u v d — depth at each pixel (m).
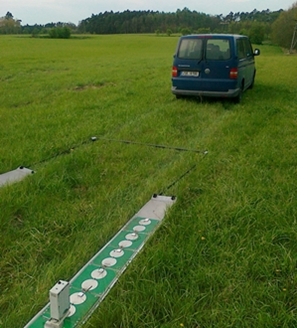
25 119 7.18
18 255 2.95
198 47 8.49
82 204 3.79
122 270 2.62
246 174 4.40
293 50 44.44
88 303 2.31
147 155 5.28
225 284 2.52
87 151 5.21
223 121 7.01
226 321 2.21
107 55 27.64
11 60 21.16
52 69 16.98
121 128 6.57
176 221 3.35
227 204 3.63
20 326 2.22
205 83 8.54
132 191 4.12
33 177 4.27
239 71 8.60
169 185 4.13
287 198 3.76
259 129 6.38
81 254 2.89
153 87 11.14
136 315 2.22
